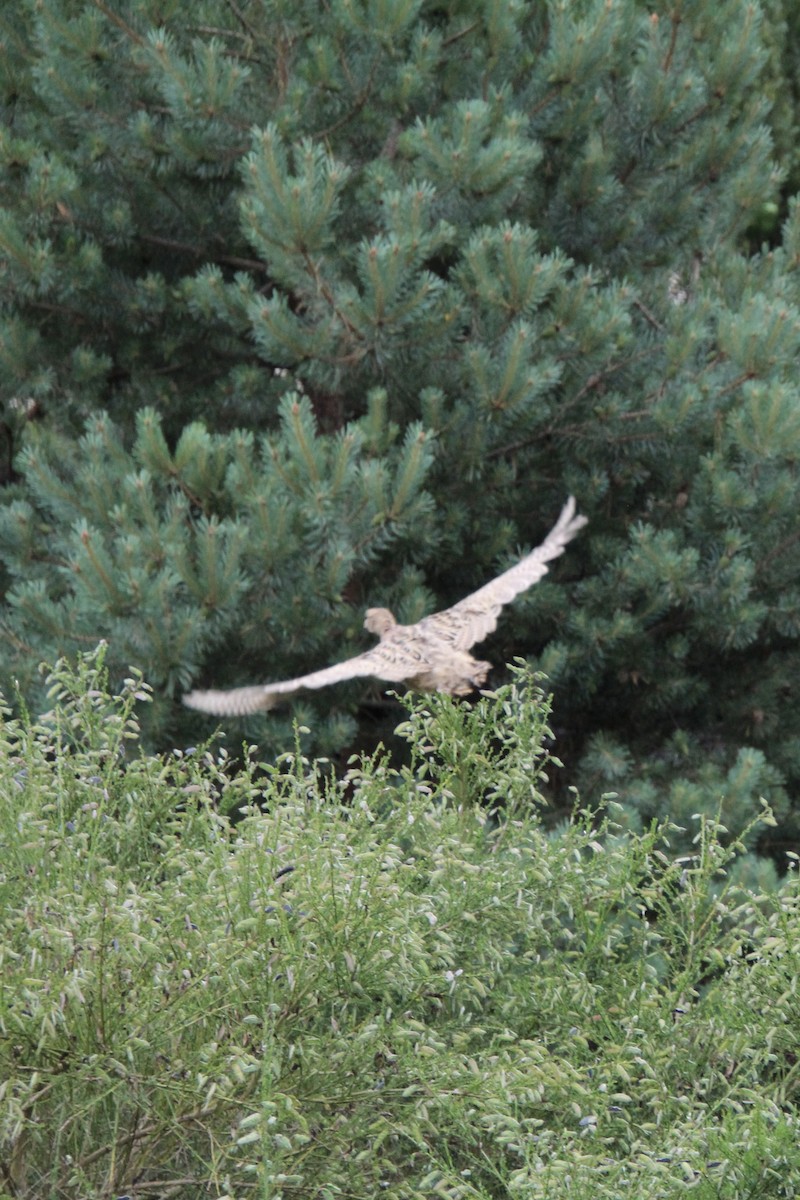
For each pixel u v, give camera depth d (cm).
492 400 1820
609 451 1992
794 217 2250
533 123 2009
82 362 2034
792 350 1911
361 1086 989
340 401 1972
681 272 2233
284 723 1795
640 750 2142
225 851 980
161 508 1784
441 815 1158
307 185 1703
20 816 955
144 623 1623
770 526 1945
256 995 945
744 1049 1062
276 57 1967
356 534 1738
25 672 1667
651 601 1950
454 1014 1112
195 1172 1045
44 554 1858
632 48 2078
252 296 1870
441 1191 923
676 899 1169
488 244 1819
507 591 919
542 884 1149
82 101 1927
